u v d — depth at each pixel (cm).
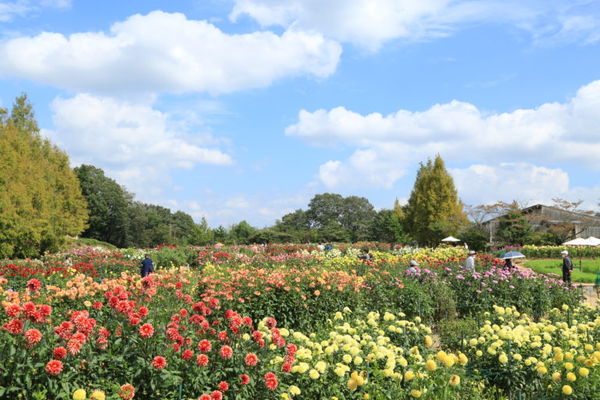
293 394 421
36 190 2644
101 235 5909
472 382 503
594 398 466
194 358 399
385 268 1151
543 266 2398
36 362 348
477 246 3866
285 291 811
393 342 637
